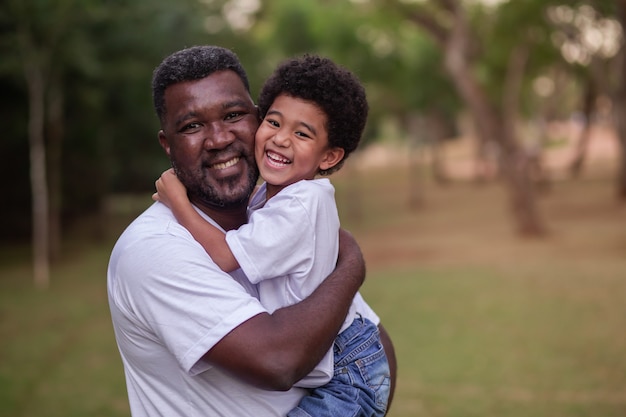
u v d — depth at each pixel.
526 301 9.65
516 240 15.18
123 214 23.89
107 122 17.08
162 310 1.76
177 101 1.94
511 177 15.76
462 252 14.18
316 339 1.75
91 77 14.04
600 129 46.34
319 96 2.04
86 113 15.95
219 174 1.97
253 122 2.03
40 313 10.12
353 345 2.00
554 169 31.86
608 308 8.98
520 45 17.05
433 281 11.41
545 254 13.35
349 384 1.94
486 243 15.07
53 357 7.77
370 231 18.62
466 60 15.27
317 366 1.87
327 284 1.88
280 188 2.11
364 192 29.94
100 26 13.81
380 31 18.08
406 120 27.19
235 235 1.87
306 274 1.89
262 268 1.84
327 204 1.96
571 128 51.06
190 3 15.29
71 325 9.33
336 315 1.81
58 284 12.41
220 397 1.81
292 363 1.70
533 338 7.81
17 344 8.40
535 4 14.98
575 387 6.16
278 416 1.85
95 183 18.56
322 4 17.45
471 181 31.58
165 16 14.19
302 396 1.91
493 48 17.59
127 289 1.81
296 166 2.05
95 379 6.90
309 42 17.80
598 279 10.81
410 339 8.05
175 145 1.96
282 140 2.04
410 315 9.21
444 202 24.62
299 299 1.91
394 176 36.72
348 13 17.06
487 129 15.64
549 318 8.66
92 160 18.36
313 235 1.90
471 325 8.53
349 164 22.23
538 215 15.60
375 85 21.03
